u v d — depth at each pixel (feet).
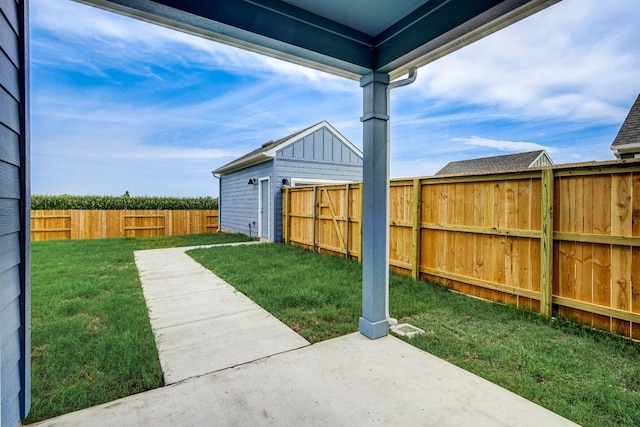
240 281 16.52
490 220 13.43
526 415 6.23
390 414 6.31
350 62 8.98
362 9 8.03
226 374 7.79
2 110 4.76
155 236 41.32
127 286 15.56
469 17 6.86
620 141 20.63
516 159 57.31
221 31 7.18
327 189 25.07
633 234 9.34
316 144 35.37
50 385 7.24
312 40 8.21
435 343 9.39
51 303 12.75
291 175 33.71
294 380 7.50
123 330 10.27
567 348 8.95
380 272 9.91
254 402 6.71
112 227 40.29
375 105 9.70
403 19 8.46
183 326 10.79
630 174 9.40
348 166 38.01
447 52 8.35
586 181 10.41
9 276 5.12
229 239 36.01
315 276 17.48
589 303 10.32
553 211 11.24
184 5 6.39
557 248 11.19
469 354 8.73
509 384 7.27
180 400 6.77
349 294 14.11
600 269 10.10
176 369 8.01
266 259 22.53
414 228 16.88
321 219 25.91
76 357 8.46
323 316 11.62
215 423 6.09
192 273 18.69
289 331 10.37
